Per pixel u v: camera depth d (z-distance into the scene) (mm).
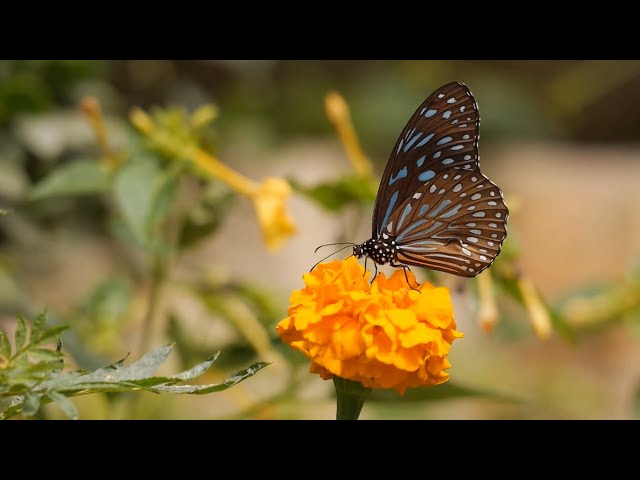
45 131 670
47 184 589
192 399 695
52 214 696
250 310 613
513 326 687
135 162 584
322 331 474
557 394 987
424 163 522
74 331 565
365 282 485
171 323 617
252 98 916
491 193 520
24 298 607
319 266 488
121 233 629
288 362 594
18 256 692
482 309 586
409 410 638
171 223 627
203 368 448
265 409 607
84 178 590
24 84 663
